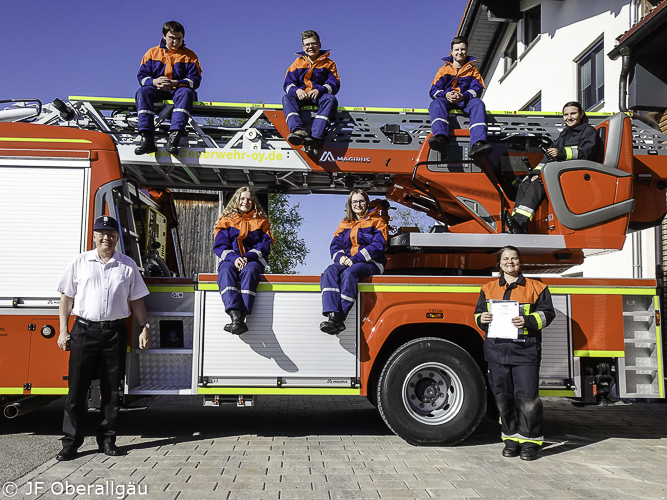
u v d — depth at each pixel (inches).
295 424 223.9
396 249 222.4
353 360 189.3
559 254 225.9
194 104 220.2
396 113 225.5
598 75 457.7
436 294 192.9
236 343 187.8
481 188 223.3
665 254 329.7
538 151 229.9
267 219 205.2
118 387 172.4
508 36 665.6
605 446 193.2
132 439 192.2
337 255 197.2
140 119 211.5
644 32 313.9
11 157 189.9
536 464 166.7
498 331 175.8
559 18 522.6
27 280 184.9
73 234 187.9
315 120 216.1
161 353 189.5
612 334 196.9
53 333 184.1
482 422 234.5
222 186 252.1
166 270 244.5
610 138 215.3
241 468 156.5
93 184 190.9
